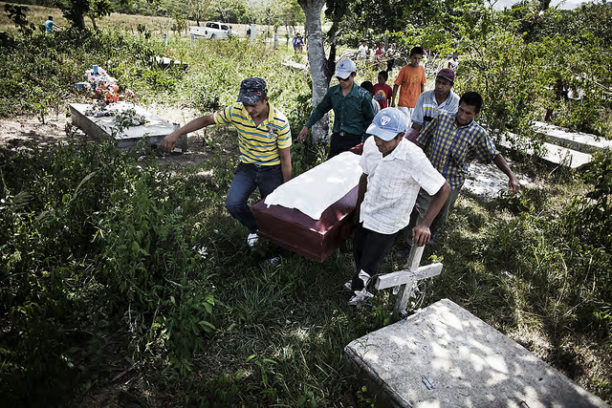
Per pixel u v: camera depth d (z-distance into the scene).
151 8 40.06
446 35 7.40
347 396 2.65
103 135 5.94
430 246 4.32
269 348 2.91
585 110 8.33
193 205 4.49
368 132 2.69
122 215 3.13
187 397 2.42
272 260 3.70
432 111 4.47
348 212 3.57
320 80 6.40
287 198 3.45
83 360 2.64
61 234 3.31
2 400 2.17
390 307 3.38
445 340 2.87
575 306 3.39
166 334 2.74
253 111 3.23
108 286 2.90
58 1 13.86
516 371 2.65
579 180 6.13
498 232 4.38
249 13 38.81
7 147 6.03
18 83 8.32
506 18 7.40
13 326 2.65
